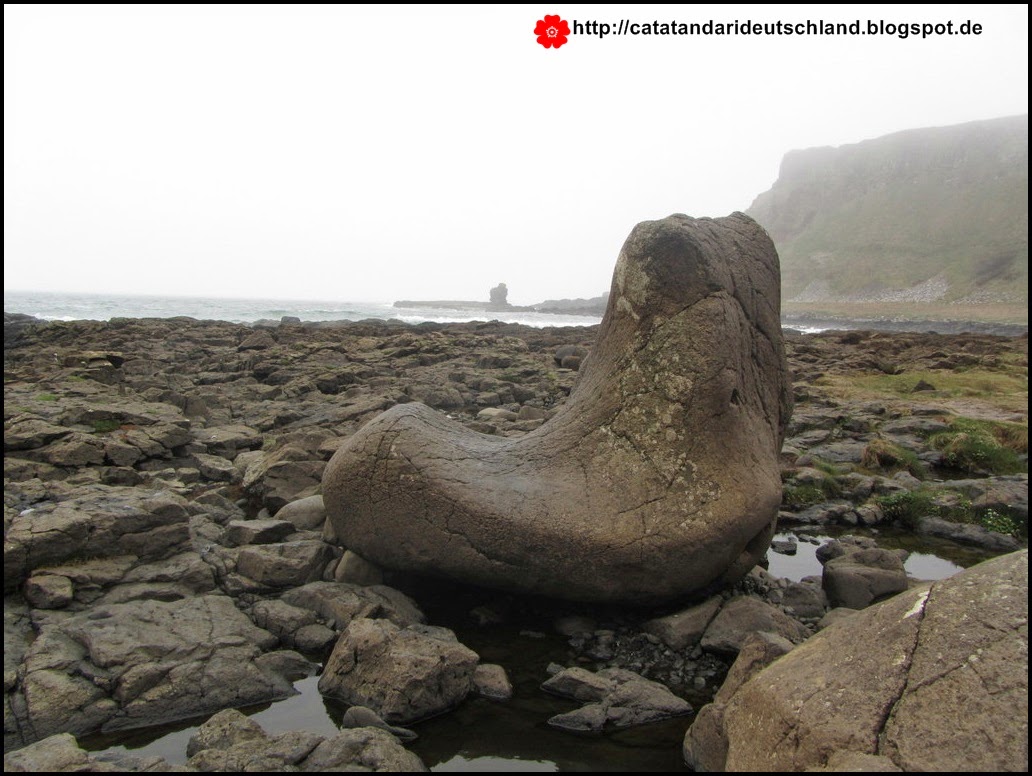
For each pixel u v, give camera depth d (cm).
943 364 2645
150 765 379
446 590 637
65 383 1598
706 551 552
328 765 380
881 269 13700
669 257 598
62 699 444
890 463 1160
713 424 574
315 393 1689
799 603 628
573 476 587
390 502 584
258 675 486
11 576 569
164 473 948
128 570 605
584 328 4322
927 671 324
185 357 2462
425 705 455
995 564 365
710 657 543
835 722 321
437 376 1955
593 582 553
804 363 2661
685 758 416
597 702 474
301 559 627
